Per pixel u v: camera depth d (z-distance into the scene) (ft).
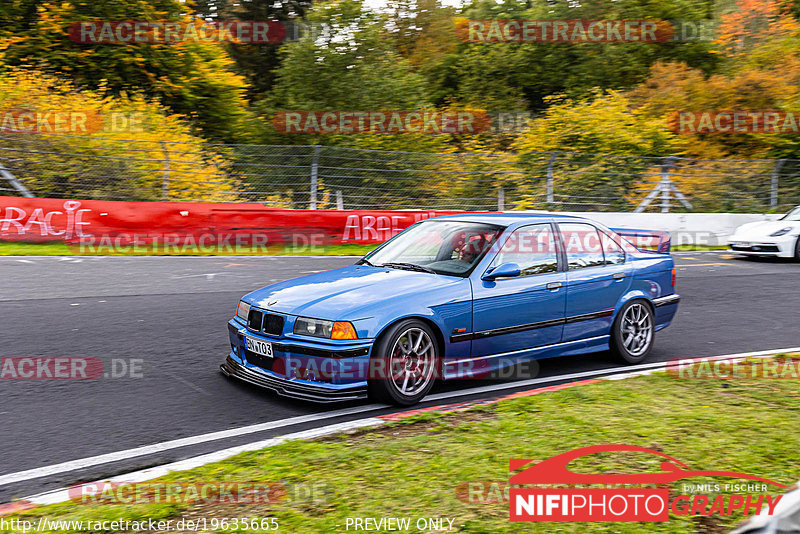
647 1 92.63
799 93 74.54
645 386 16.63
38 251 38.37
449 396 16.42
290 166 51.75
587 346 19.24
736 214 56.75
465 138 71.00
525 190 56.49
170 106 71.72
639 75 89.92
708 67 93.04
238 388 16.53
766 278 37.78
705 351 21.65
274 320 15.80
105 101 58.70
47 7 66.33
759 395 15.90
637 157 58.65
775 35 91.61
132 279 31.45
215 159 52.26
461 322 16.44
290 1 111.65
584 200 57.06
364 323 14.99
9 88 52.01
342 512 9.68
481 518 9.55
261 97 93.56
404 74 79.66
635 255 20.74
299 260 40.55
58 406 14.83
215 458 12.01
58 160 46.65
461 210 55.36
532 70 97.09
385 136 69.51
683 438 12.90
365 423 13.78
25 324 22.17
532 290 17.75
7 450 12.37
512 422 13.74
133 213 41.45
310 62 76.18
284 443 12.52
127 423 13.96
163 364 18.38
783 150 71.87
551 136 66.39
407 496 10.23
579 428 13.38
